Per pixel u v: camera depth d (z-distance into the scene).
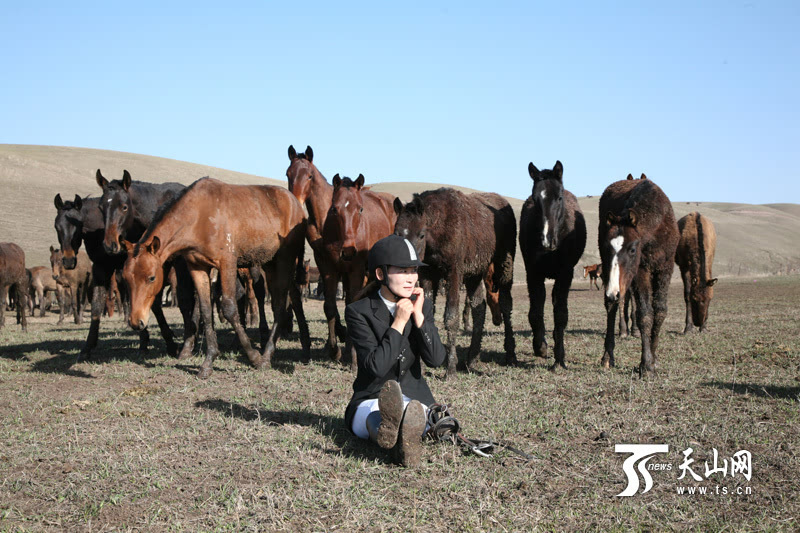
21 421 5.42
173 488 3.77
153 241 6.98
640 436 4.76
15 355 9.91
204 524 3.24
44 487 3.81
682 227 10.89
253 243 8.17
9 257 16.88
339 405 5.86
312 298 30.31
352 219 7.72
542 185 7.37
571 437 4.76
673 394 6.16
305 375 7.55
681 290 28.64
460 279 7.27
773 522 3.22
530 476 3.88
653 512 3.38
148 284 7.03
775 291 24.78
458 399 5.99
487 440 4.36
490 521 3.23
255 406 5.87
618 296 6.59
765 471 3.97
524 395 6.20
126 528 3.23
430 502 3.47
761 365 7.84
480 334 7.94
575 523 3.22
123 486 3.80
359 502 3.46
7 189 54.94
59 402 6.20
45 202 53.19
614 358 8.48
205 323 7.69
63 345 11.19
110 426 5.21
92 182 66.06
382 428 3.80
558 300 7.86
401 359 4.19
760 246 78.31
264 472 4.00
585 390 6.44
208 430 5.02
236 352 9.79
